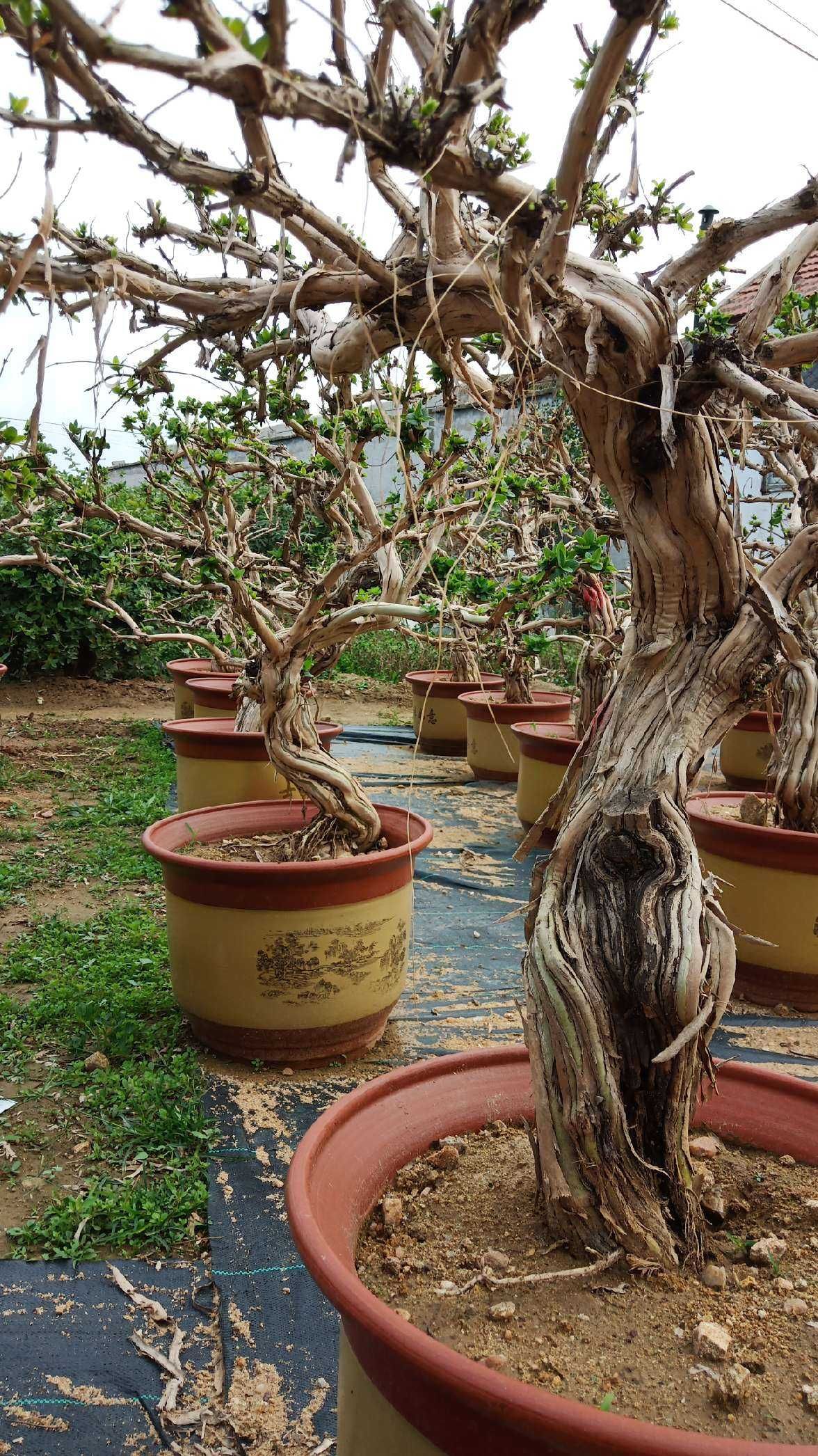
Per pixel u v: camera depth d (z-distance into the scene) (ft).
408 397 6.38
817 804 12.63
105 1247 7.91
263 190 3.20
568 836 5.49
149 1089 9.98
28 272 4.12
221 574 11.44
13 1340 6.88
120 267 4.28
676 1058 5.05
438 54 3.26
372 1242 5.13
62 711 32.50
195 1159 8.91
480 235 4.52
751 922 12.62
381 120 2.91
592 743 5.84
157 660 36.58
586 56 4.84
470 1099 6.15
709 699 5.57
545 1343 4.35
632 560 5.62
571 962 5.16
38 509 18.63
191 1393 6.53
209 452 12.13
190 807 17.46
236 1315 7.11
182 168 3.08
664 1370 4.20
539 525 17.69
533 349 4.47
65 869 17.15
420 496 8.42
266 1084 10.38
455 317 4.66
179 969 10.82
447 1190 5.51
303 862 10.11
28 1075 10.40
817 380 18.28
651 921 5.14
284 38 2.63
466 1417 3.68
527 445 13.55
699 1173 5.45
